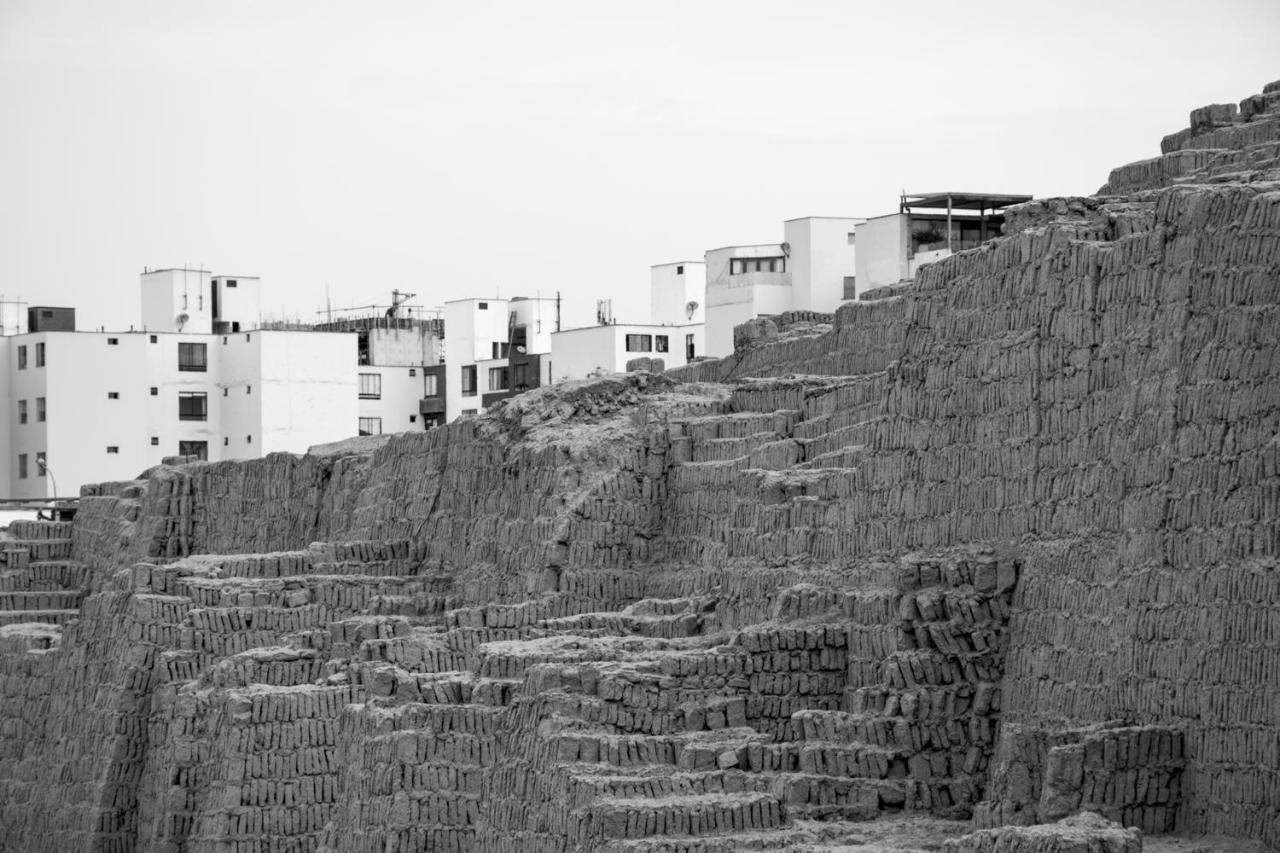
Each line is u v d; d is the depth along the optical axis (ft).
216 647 235.81
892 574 180.65
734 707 177.37
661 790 166.20
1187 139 209.26
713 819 162.40
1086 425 165.07
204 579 242.99
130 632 243.40
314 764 213.66
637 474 216.33
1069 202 183.32
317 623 234.99
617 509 215.31
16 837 267.18
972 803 166.81
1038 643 166.40
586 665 178.60
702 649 183.52
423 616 226.17
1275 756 144.05
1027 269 172.86
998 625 169.78
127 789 243.40
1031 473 170.09
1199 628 150.30
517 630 211.41
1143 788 149.28
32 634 277.44
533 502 222.07
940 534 178.60
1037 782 154.10
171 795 226.79
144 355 384.88
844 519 187.93
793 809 164.96
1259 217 150.20
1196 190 155.22
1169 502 153.89
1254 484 147.95
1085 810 148.25
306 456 273.95
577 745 171.42
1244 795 146.00
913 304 183.83
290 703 213.46
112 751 242.58
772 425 209.77
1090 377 165.07
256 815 212.64
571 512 215.10
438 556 240.94
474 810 188.44
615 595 213.46
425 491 246.27
